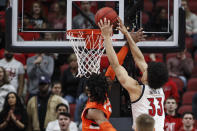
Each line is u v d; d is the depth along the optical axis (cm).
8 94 1557
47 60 1741
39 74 1716
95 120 1010
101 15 1105
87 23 1474
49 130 1507
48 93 1611
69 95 1786
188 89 1877
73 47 1218
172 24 1282
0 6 1953
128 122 1238
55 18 2070
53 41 1280
